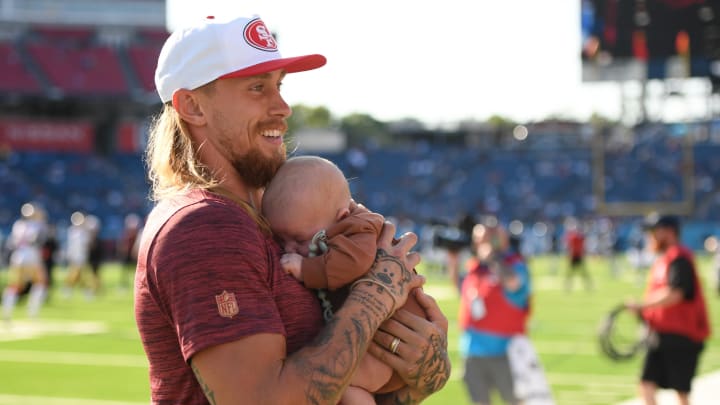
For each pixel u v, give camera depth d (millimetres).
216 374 2236
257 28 2564
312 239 2545
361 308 2420
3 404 9633
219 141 2568
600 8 23406
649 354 8164
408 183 51406
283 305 2418
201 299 2258
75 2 56406
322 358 2295
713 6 22094
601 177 27500
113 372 11680
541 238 45750
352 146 64750
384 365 2545
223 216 2348
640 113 48062
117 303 21516
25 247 17781
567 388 10383
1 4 55281
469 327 7781
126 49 52969
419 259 2662
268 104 2588
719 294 23312
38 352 13406
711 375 11008
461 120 67500
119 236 41312
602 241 41188
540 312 19203
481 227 7879
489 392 7754
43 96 50750
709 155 46094
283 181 2643
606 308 20094
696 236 42531
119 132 51406
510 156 52469
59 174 47156
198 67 2523
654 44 22875
